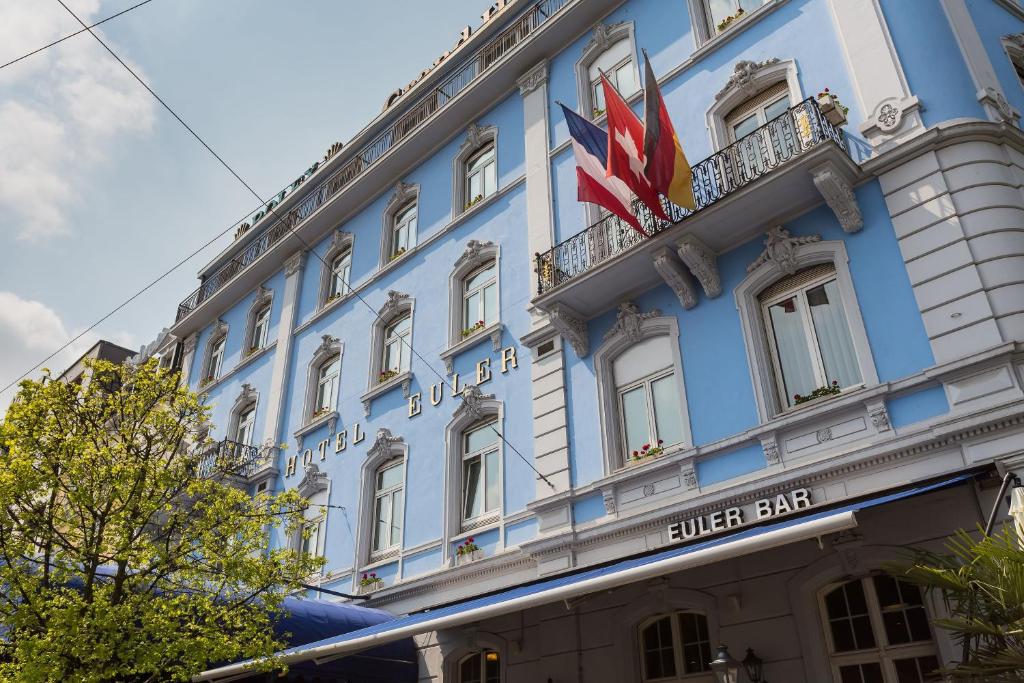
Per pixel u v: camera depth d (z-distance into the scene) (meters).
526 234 15.23
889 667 8.38
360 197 20.61
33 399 10.20
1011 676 5.60
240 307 24.33
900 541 8.51
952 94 10.09
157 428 11.21
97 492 10.16
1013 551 5.76
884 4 11.09
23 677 8.45
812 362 10.38
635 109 14.13
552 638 11.36
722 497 10.06
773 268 10.91
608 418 12.22
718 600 9.72
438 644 13.13
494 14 19.22
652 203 11.01
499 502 13.62
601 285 12.44
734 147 11.44
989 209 9.24
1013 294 8.73
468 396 14.76
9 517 9.59
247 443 20.83
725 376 10.94
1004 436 8.14
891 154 10.04
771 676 8.98
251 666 10.52
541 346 13.73
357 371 18.23
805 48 11.84
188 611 9.94
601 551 11.30
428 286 17.23
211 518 10.66
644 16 14.78
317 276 21.36
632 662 10.43
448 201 17.73
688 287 11.64
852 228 10.23
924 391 8.99
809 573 9.08
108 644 8.97
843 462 9.12
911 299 9.48
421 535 14.63
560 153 15.24
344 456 17.44
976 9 11.50
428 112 19.38
